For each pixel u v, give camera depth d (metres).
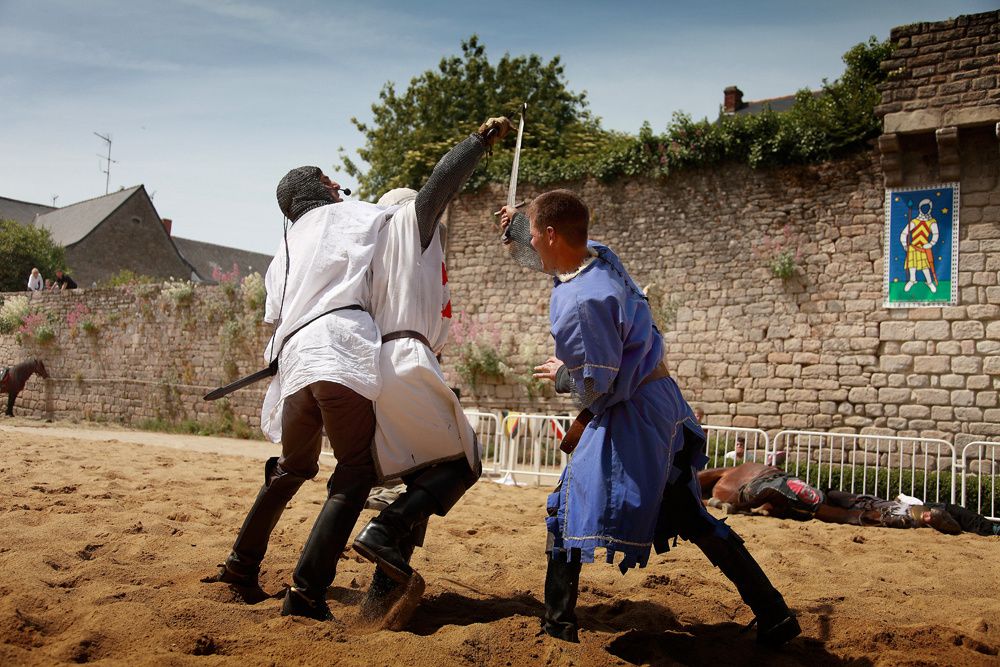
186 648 2.37
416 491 2.71
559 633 2.65
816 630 3.03
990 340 12.32
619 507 2.56
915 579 4.30
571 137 19.88
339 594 3.21
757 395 13.98
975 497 9.56
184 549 3.93
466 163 3.02
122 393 21.45
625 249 15.53
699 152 14.81
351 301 2.88
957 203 12.66
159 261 45.28
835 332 13.51
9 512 4.76
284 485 3.02
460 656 2.40
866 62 13.91
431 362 2.84
